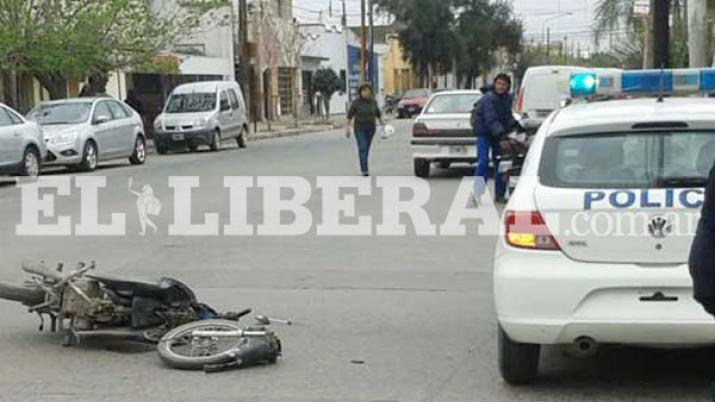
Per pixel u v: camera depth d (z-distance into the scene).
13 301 8.89
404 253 11.70
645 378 6.72
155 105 39.78
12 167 19.67
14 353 7.55
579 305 5.99
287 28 57.34
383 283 10.04
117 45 29.09
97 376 6.93
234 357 7.02
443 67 76.12
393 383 6.69
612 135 6.35
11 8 26.25
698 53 21.06
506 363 6.45
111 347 7.71
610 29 37.91
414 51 75.00
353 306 9.04
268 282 10.15
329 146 30.98
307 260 11.33
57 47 27.19
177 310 7.64
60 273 7.89
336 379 6.79
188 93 30.62
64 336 7.96
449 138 19.22
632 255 5.96
